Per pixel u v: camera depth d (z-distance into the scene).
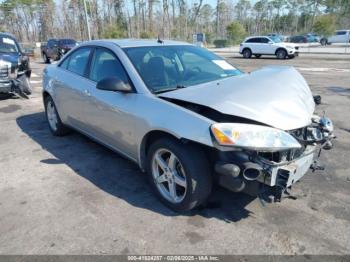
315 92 8.75
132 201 3.28
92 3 59.84
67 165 4.17
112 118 3.57
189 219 2.96
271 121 2.63
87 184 3.65
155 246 2.62
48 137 5.32
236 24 50.28
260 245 2.61
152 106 3.05
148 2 59.16
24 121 6.34
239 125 2.54
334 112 6.62
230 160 2.60
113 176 3.84
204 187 2.83
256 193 2.64
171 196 3.09
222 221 2.93
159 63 3.58
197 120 2.67
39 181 3.75
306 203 3.19
